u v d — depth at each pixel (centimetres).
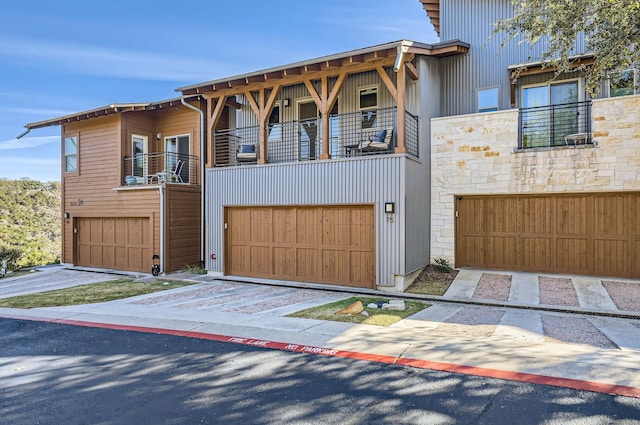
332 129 1222
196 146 1478
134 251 1434
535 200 1059
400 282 946
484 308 784
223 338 610
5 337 651
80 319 757
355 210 1022
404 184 949
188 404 393
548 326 646
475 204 1122
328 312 757
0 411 385
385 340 576
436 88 1191
